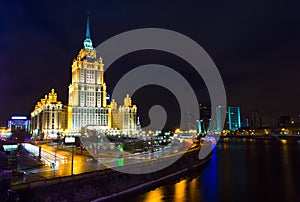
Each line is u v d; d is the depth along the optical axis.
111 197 43.81
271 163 93.38
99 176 44.31
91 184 42.28
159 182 58.09
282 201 46.88
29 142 148.12
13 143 62.41
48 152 91.50
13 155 56.75
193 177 68.88
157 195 49.94
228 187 57.06
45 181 36.66
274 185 58.84
